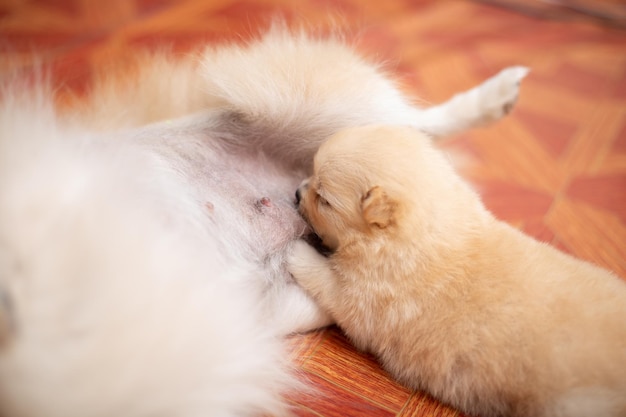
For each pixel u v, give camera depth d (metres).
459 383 0.46
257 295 0.49
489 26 1.02
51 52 0.80
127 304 0.41
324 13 1.02
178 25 0.92
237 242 0.49
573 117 0.76
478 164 0.68
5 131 0.44
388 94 0.57
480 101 0.59
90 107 0.56
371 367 0.49
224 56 0.56
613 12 1.07
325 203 0.50
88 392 0.40
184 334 0.42
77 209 0.42
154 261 0.43
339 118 0.55
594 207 0.63
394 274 0.48
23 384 0.39
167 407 0.41
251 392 0.44
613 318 0.45
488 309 0.46
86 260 0.41
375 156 0.49
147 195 0.46
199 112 0.54
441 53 0.91
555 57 0.92
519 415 0.45
